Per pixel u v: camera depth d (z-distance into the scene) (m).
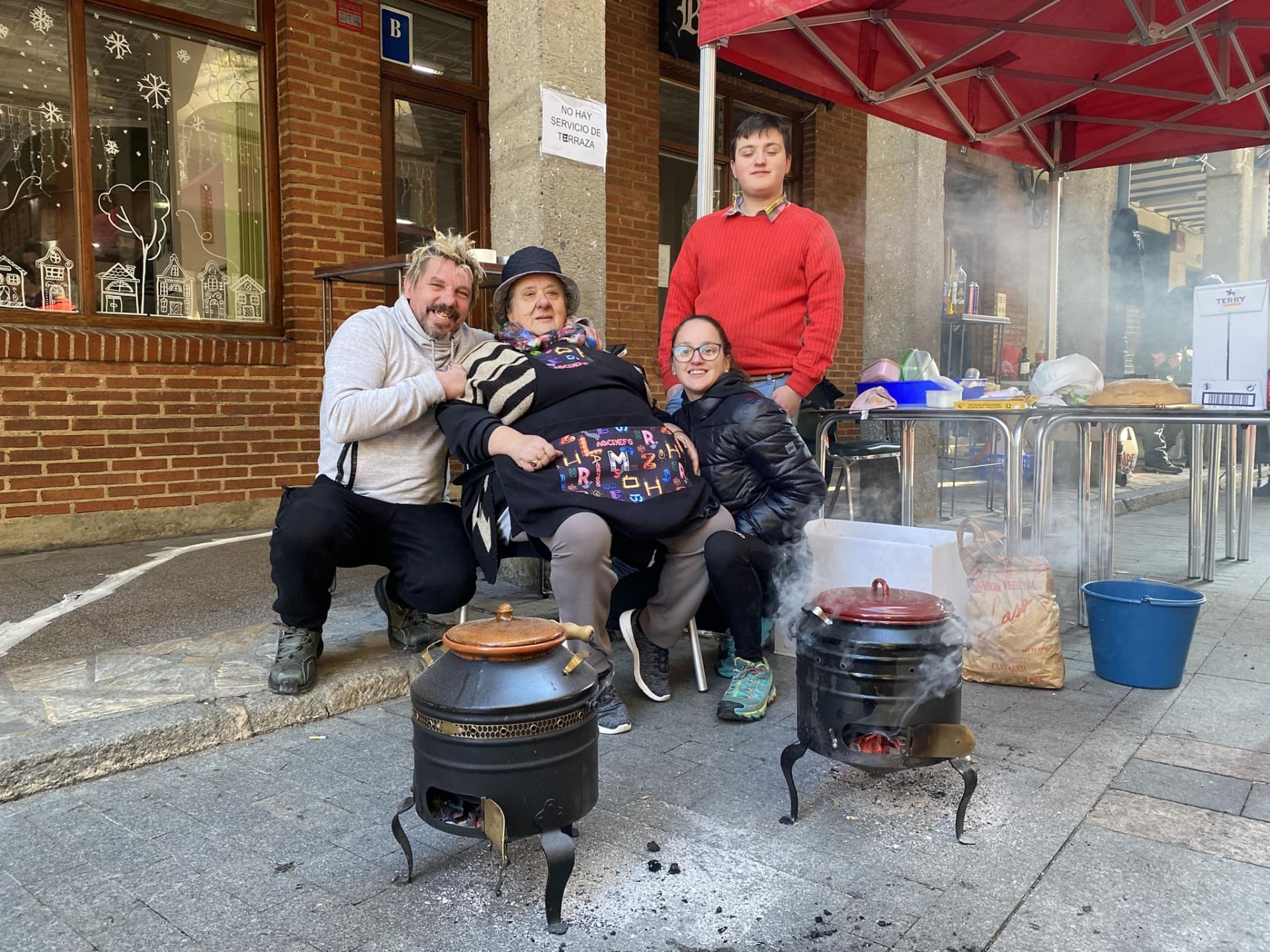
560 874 1.66
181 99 5.26
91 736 2.32
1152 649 2.99
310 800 2.19
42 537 4.67
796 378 3.27
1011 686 3.06
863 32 4.48
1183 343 11.52
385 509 2.80
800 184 8.79
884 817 2.11
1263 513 7.31
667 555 2.79
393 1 6.04
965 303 8.88
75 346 4.67
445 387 2.72
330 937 1.65
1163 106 5.39
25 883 1.82
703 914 1.72
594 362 2.79
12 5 4.67
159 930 1.66
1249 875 1.84
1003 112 5.47
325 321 4.83
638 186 7.35
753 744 2.56
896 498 6.33
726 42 3.78
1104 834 2.02
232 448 5.30
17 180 4.73
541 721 1.65
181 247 5.31
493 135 4.18
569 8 3.98
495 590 4.07
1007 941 1.62
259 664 2.92
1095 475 7.84
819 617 2.04
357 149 5.75
